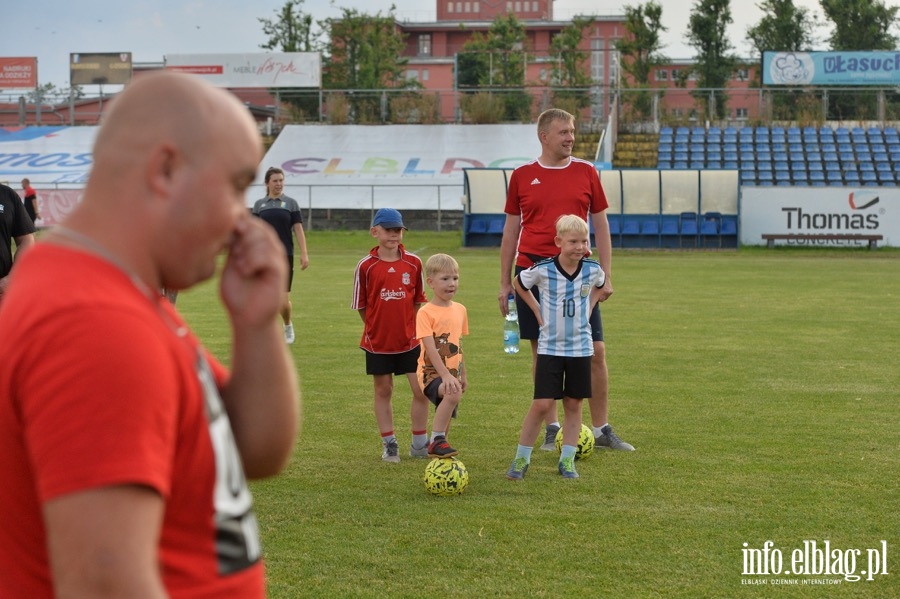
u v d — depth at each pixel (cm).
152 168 138
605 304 1625
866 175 3712
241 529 151
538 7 10356
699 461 642
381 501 553
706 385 919
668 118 4328
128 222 139
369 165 4050
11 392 127
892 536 490
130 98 141
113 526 122
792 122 4169
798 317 1451
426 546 473
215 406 150
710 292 1822
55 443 121
